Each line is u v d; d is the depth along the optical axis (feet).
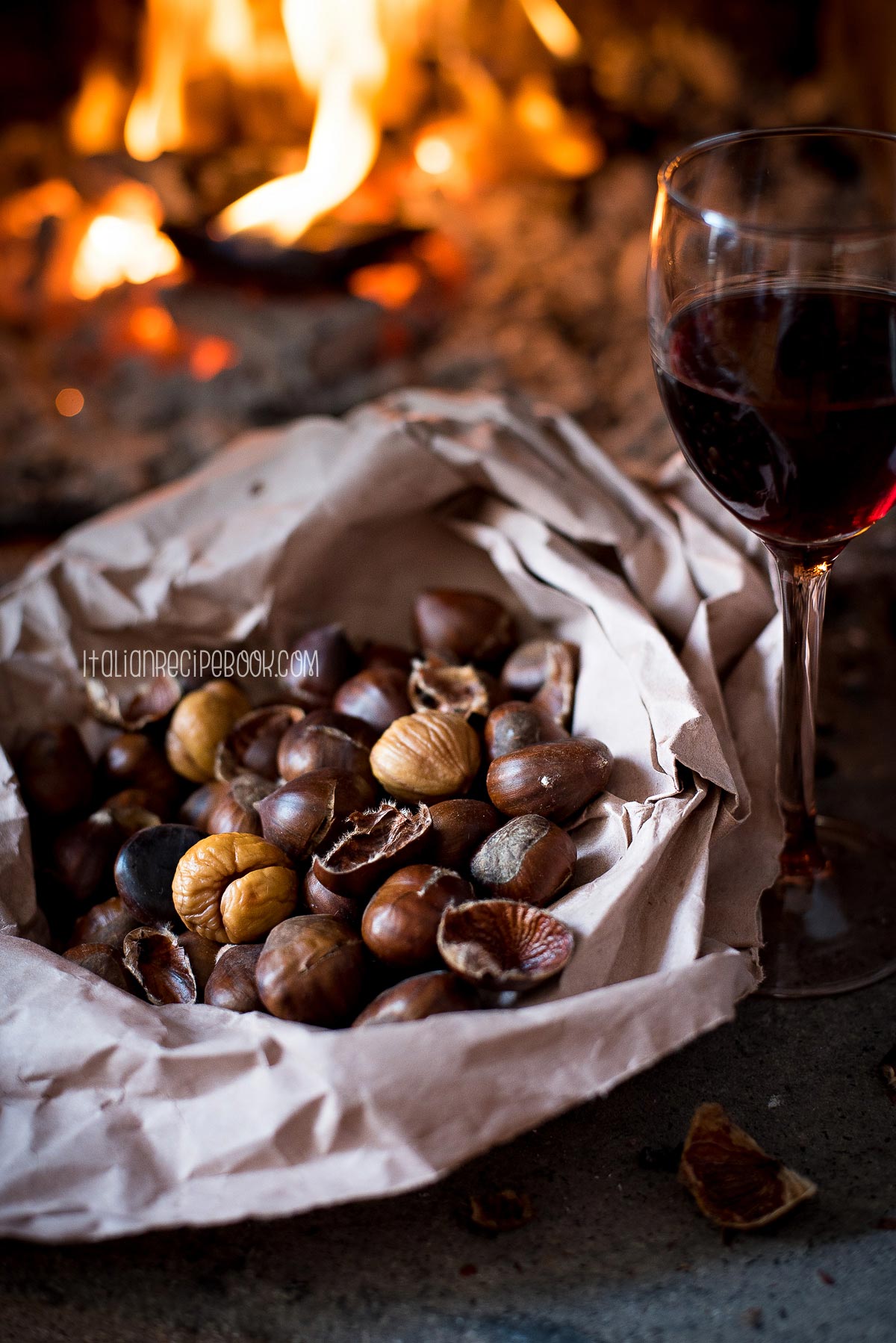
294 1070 1.30
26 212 2.93
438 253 2.80
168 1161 1.31
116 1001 1.37
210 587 1.73
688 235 1.36
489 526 1.74
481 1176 1.41
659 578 1.68
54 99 3.07
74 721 1.72
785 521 1.39
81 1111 1.33
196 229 2.55
